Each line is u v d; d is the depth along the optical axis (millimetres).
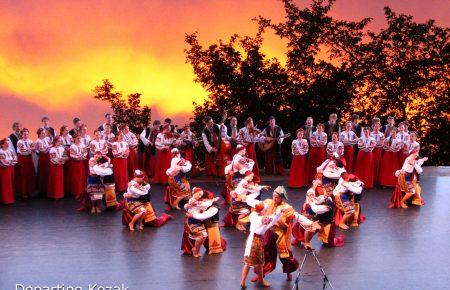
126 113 21016
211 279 8961
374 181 15695
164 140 15133
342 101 21312
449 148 21969
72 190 14078
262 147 16453
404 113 21953
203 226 9977
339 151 14883
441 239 11016
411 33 21500
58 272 9203
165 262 9672
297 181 14992
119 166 14273
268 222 8539
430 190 15125
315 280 9000
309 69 21734
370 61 21641
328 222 10430
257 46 21250
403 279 9039
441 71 21812
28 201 13625
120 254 10031
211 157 16141
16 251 10156
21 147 13781
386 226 11844
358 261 9812
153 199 13703
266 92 21094
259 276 8719
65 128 14500
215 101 21219
